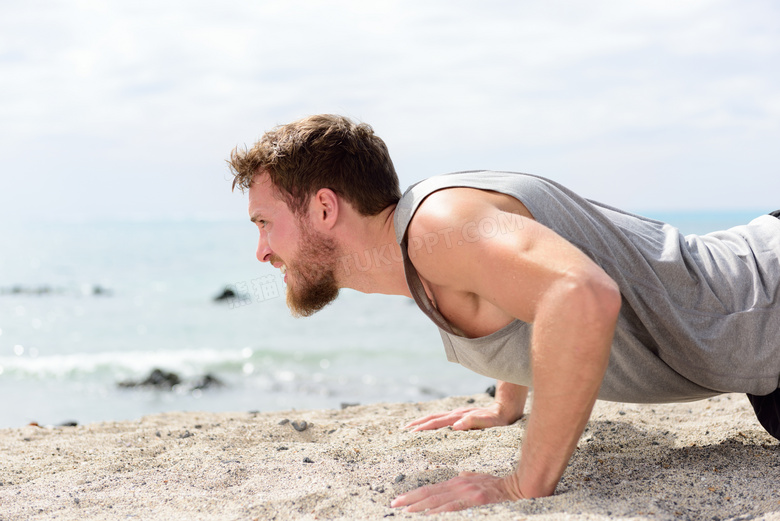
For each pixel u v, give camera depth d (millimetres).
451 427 2732
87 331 13102
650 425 2605
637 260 1786
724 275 1893
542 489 1614
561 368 1402
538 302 1418
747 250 1965
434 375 8258
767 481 1794
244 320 14336
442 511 1597
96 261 33938
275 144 1840
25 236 67750
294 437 2795
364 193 1821
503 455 2240
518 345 1788
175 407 6770
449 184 1665
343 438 2703
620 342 1843
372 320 14117
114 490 2012
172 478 2109
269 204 1873
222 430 2957
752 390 1898
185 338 12047
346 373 8508
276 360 9570
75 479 2162
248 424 3102
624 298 1791
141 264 31797
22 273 27891
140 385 7691
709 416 2771
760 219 2117
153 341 11750
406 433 2730
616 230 1803
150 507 1827
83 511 1816
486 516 1505
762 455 2102
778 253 1929
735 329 1843
